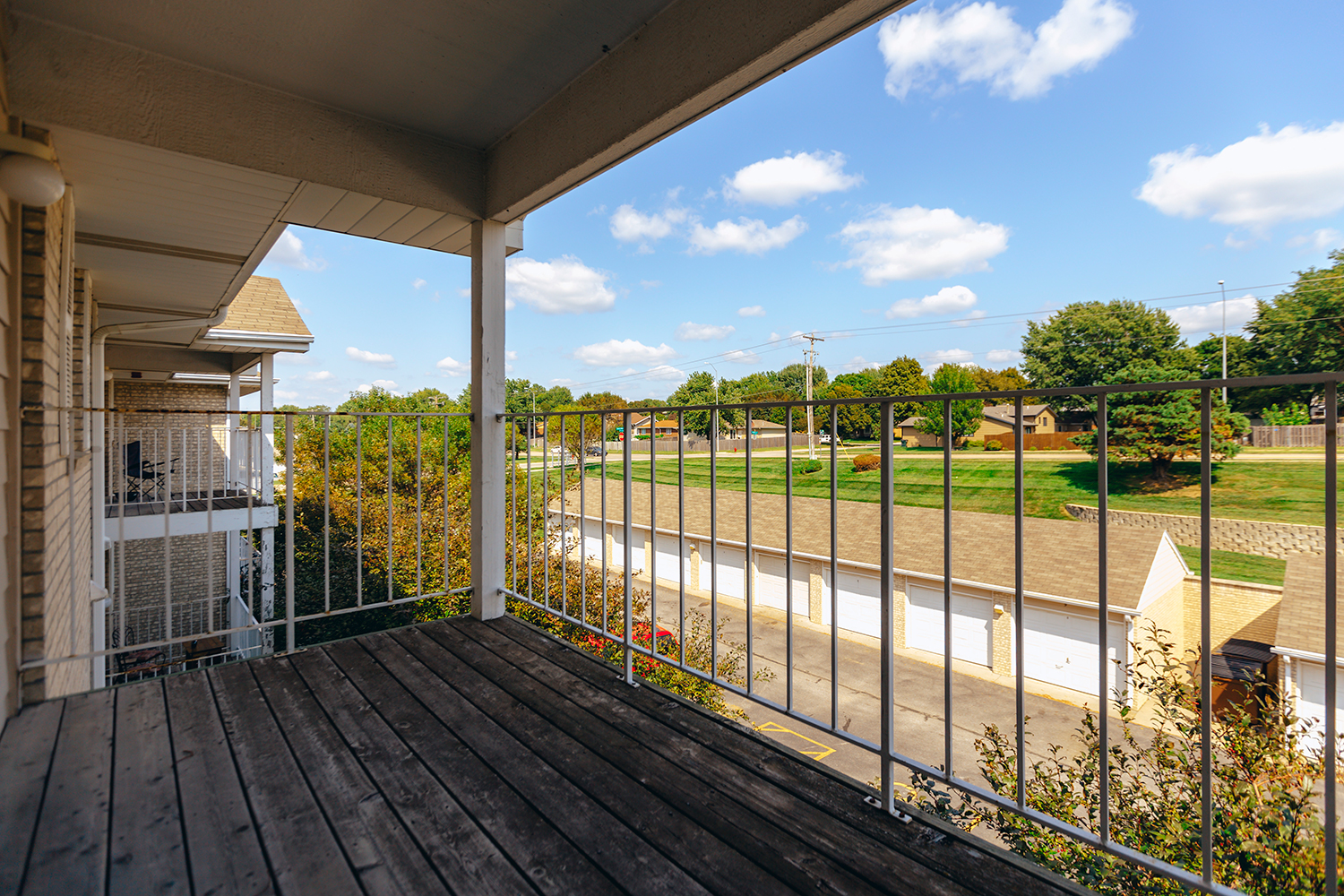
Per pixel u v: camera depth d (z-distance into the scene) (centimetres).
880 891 110
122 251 378
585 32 210
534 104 256
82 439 329
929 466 2898
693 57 186
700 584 1614
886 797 134
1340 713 709
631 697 198
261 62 225
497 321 297
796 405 149
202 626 931
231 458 824
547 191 262
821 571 1391
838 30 153
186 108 224
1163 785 208
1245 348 2891
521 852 121
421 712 186
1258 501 1916
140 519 729
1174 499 2102
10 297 190
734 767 155
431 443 1398
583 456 230
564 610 243
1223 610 1388
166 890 110
